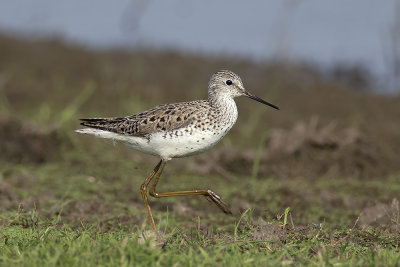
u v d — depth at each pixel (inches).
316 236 325.4
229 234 347.9
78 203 436.8
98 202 442.0
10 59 933.8
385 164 593.9
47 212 414.9
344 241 327.6
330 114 804.0
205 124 387.9
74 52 983.6
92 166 572.1
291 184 538.6
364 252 310.2
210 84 409.1
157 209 453.7
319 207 466.0
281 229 334.3
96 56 973.8
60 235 322.3
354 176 575.8
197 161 591.5
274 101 852.0
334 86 919.0
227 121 399.5
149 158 606.9
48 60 948.6
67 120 641.0
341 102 854.5
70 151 611.2
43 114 707.4
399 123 772.6
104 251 273.3
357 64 968.9
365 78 943.7
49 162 580.7
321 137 599.2
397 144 668.7
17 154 573.3
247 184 537.0
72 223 387.9
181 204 457.7
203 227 390.3
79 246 279.1
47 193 470.6
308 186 537.6
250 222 360.8
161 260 265.7
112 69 925.2
